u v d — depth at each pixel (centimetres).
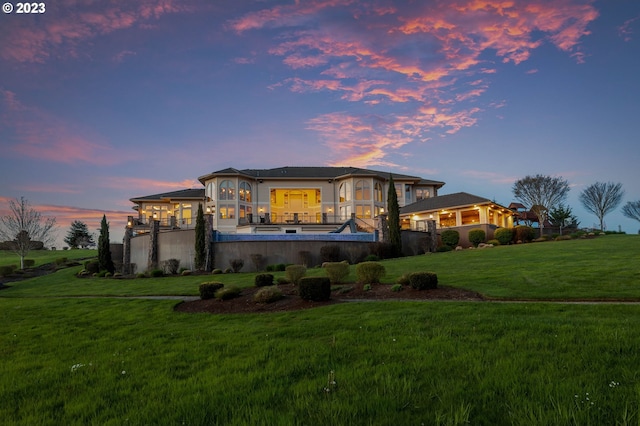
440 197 4778
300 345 697
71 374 598
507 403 384
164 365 622
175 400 448
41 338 942
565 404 366
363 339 714
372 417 369
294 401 422
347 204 5038
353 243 3078
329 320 938
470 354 564
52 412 447
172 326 1036
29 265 4428
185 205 5250
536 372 467
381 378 478
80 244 8044
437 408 381
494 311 941
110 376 571
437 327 775
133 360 666
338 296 1368
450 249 3634
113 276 3022
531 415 341
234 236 3219
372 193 5016
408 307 1053
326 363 572
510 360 521
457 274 1747
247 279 2145
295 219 4694
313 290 1248
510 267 1909
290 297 1351
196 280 2336
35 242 4459
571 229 5088
